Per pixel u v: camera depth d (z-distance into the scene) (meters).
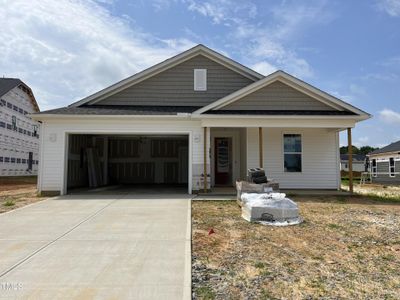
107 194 12.52
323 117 11.89
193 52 15.25
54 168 12.29
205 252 5.25
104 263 4.70
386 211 9.02
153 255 5.05
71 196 11.83
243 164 14.54
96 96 15.05
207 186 12.55
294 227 6.97
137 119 12.48
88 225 7.05
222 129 15.36
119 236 6.14
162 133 12.72
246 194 8.37
